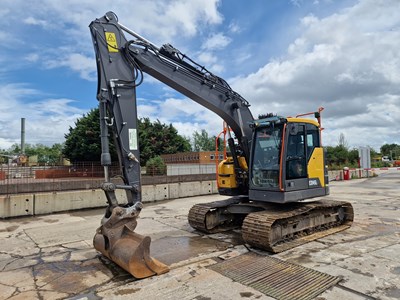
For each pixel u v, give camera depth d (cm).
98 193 1098
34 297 368
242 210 649
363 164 2431
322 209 646
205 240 612
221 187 686
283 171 543
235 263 466
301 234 597
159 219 854
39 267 477
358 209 933
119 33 490
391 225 709
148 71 519
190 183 1395
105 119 457
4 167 1299
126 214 442
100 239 488
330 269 427
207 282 396
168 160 3409
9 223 850
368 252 502
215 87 596
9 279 429
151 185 1262
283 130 557
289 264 452
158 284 394
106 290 381
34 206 967
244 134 642
